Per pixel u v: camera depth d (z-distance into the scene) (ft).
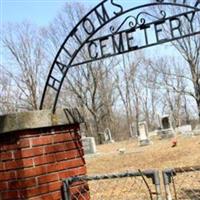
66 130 16.66
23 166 14.89
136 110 238.48
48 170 15.57
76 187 16.42
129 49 16.92
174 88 203.82
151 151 90.53
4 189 15.26
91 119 212.64
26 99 185.37
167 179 15.37
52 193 15.52
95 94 205.36
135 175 15.52
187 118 255.09
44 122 15.56
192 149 79.92
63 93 195.42
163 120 140.87
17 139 15.01
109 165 77.10
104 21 17.31
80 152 17.11
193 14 16.31
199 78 174.19
